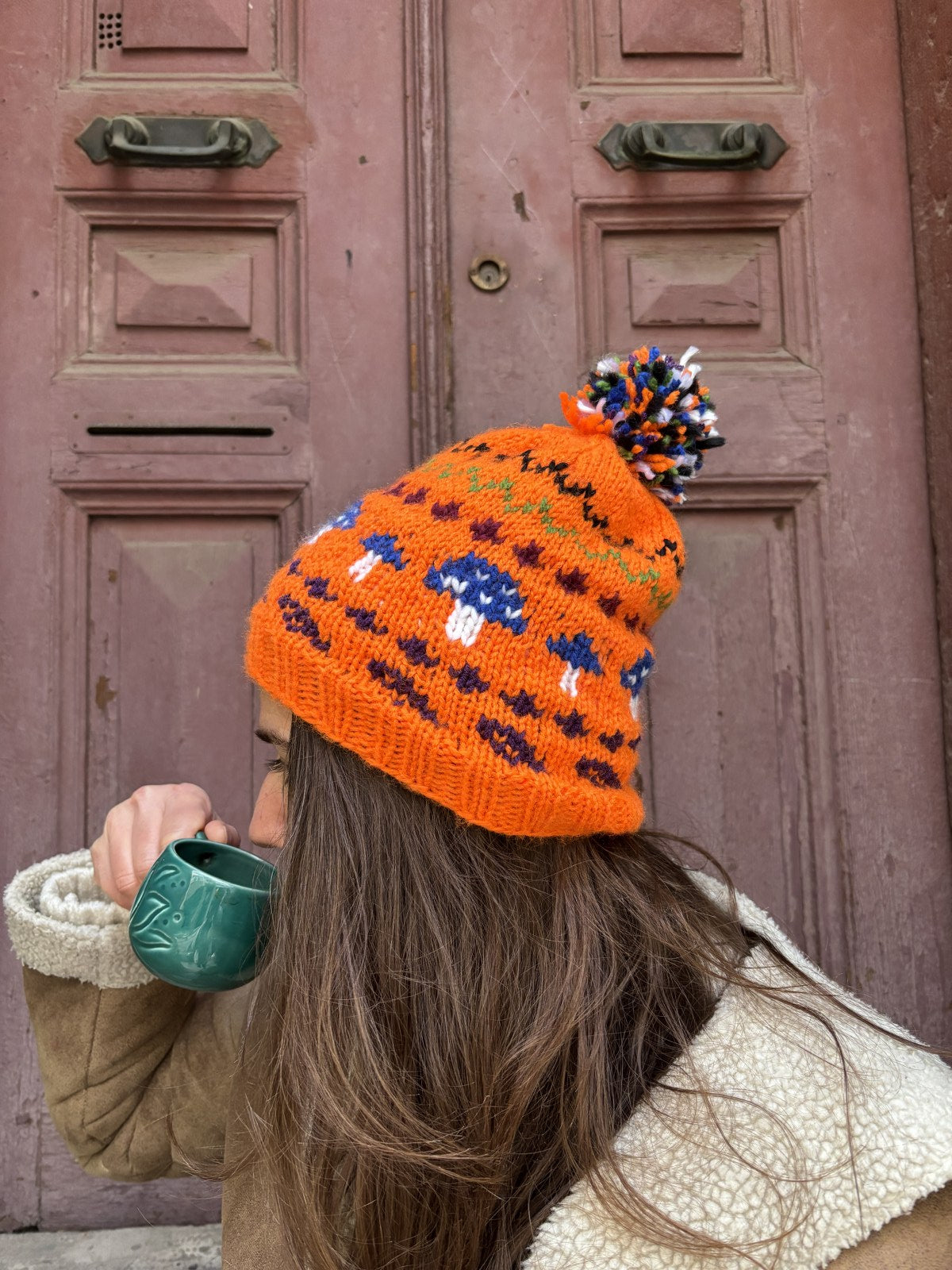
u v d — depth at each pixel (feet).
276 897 2.16
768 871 4.12
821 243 4.30
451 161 4.24
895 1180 1.70
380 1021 1.93
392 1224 1.84
